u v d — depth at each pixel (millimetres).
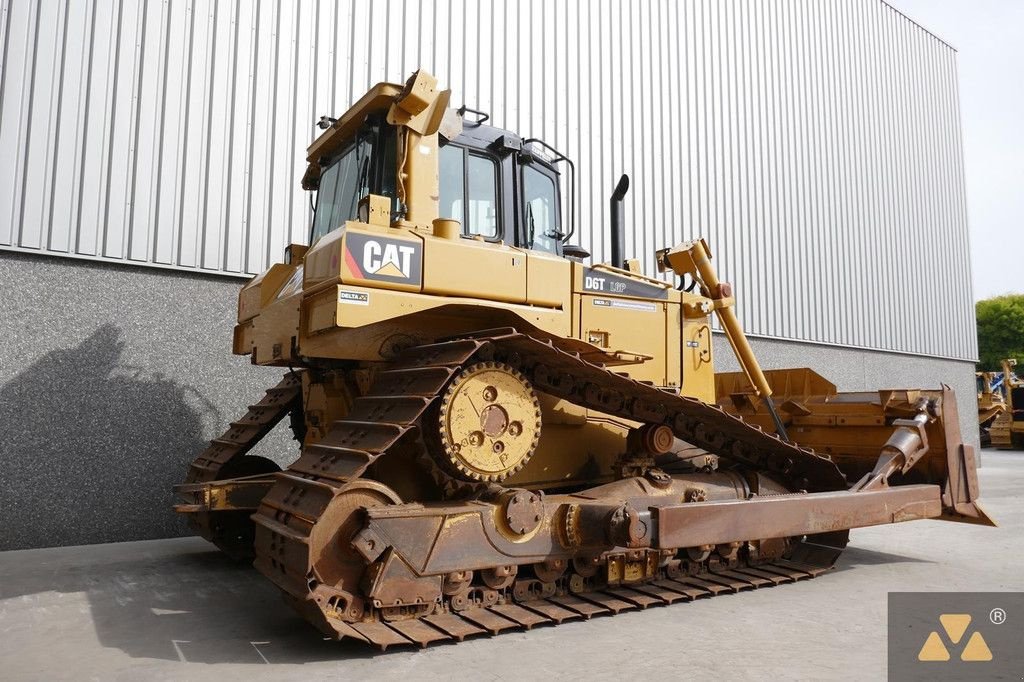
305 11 8039
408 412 3688
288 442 7668
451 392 3939
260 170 7633
